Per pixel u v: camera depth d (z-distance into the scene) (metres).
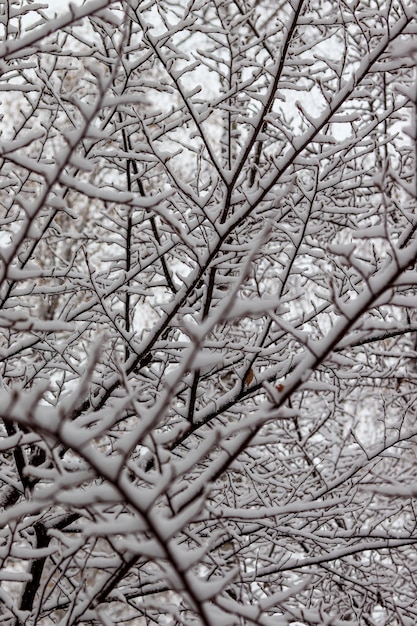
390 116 3.96
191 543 4.30
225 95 3.81
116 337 3.94
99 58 3.70
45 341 3.78
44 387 1.27
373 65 3.05
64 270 3.75
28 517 3.38
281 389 1.82
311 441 5.99
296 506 3.20
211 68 3.96
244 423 1.73
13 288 3.57
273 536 3.89
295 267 4.25
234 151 5.46
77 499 1.43
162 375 3.85
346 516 4.83
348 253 1.73
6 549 2.51
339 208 3.89
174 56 3.67
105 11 2.03
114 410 1.50
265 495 4.27
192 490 1.92
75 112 4.24
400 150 4.39
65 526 3.57
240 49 3.83
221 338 3.95
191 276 3.49
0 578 2.50
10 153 1.93
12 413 1.26
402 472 5.57
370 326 1.96
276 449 5.03
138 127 3.98
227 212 3.17
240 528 3.80
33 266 3.52
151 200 2.23
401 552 4.37
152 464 3.66
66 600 3.58
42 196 1.89
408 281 1.77
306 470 4.51
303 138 3.00
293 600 4.61
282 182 3.43
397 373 4.20
